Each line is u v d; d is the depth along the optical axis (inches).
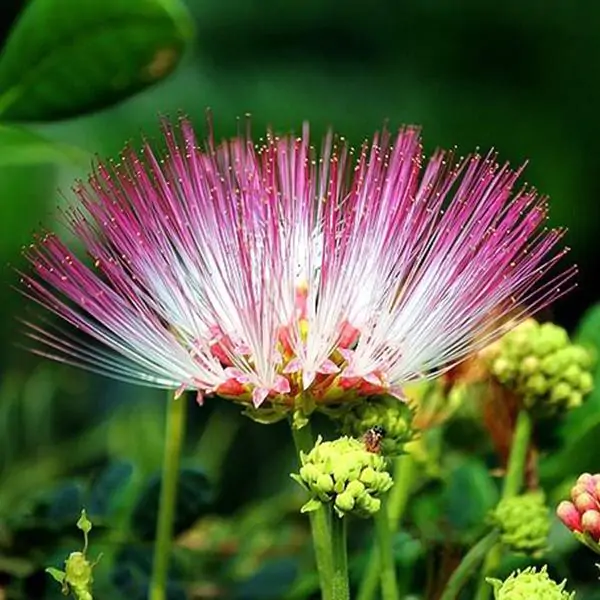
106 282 10.6
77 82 11.9
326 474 9.7
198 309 10.2
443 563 11.7
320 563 10.0
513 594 9.7
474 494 12.1
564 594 9.8
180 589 11.9
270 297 10.0
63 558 11.6
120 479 12.2
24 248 10.4
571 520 9.8
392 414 10.2
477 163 10.2
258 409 10.2
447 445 12.9
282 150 10.4
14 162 11.9
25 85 11.9
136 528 12.0
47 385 17.3
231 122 24.3
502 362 11.2
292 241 10.1
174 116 23.2
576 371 11.2
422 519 12.4
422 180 10.6
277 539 13.6
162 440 15.8
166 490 11.1
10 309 18.8
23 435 16.5
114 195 10.2
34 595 11.8
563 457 11.9
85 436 16.5
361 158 10.2
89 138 21.5
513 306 10.2
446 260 10.2
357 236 10.1
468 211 10.2
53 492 12.1
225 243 10.1
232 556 13.0
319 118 25.0
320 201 10.2
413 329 10.2
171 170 10.2
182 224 10.2
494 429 11.9
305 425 10.2
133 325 10.2
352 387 10.1
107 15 11.7
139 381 10.4
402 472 11.6
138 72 11.9
